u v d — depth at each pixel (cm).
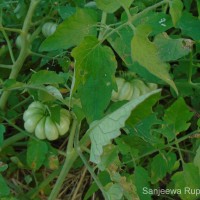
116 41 54
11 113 69
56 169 65
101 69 47
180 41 56
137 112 41
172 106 54
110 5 48
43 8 72
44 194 67
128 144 58
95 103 49
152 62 43
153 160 56
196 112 67
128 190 51
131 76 62
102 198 69
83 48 45
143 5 65
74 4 70
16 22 76
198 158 55
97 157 45
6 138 73
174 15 49
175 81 67
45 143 61
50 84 59
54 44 49
